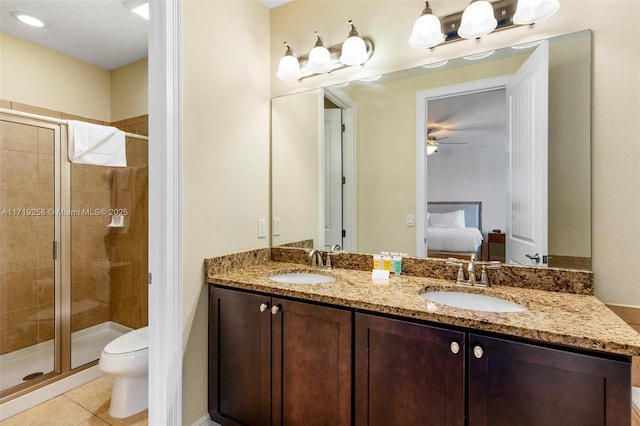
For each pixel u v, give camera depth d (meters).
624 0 1.24
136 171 2.69
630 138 1.23
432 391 1.07
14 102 2.38
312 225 1.94
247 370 1.50
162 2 1.40
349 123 1.84
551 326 0.93
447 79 1.59
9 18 2.16
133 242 2.73
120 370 1.77
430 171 1.64
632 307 1.22
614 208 1.25
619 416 0.84
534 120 1.40
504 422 0.97
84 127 2.44
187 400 1.51
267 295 1.44
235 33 1.78
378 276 1.57
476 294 1.36
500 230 1.48
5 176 2.22
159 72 1.41
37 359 2.29
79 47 2.56
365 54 1.71
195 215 1.54
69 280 2.50
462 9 1.53
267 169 2.03
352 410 1.23
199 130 1.56
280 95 2.04
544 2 1.30
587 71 1.29
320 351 1.30
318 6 1.91
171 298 1.43
